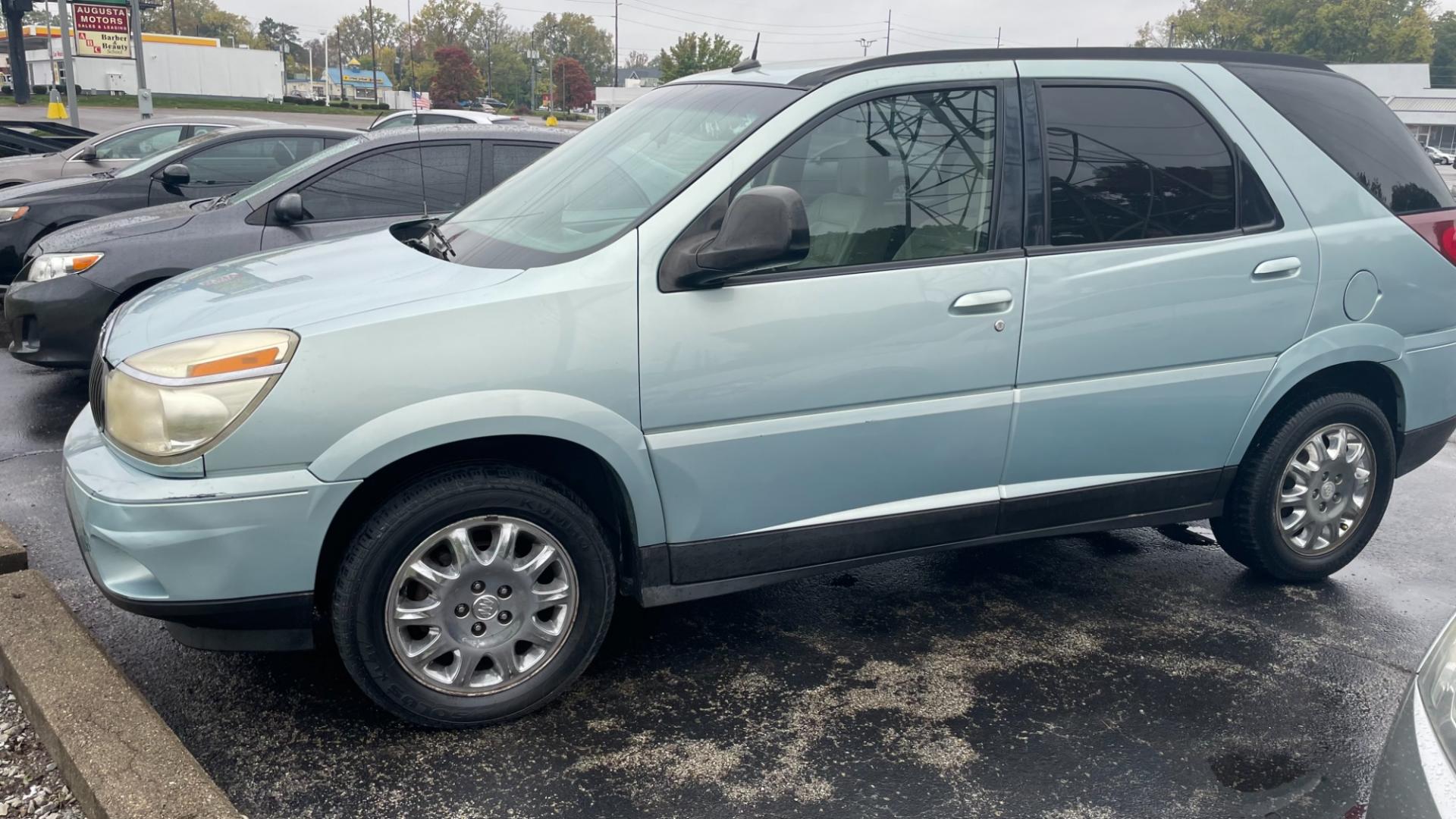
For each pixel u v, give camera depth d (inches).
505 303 112.1
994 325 130.9
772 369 121.7
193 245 237.8
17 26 1934.1
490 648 119.8
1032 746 121.6
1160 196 141.3
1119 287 136.8
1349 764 119.9
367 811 106.3
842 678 135.9
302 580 109.8
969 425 132.8
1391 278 155.3
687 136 132.5
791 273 122.5
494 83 4955.7
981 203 132.0
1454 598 166.7
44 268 234.5
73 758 101.0
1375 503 166.6
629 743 119.8
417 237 153.2
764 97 130.9
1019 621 154.1
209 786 98.2
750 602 158.1
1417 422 165.6
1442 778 72.0
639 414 117.6
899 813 109.0
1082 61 140.4
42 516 181.0
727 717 126.0
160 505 104.0
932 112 131.2
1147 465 147.1
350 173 246.4
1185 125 144.3
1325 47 3777.1
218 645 113.1
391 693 116.0
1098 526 147.3
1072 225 135.9
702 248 118.1
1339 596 166.1
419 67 4394.7
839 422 126.3
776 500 127.0
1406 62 3683.6
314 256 140.4
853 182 126.5
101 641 138.4
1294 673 140.7
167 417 104.9
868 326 124.8
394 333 108.6
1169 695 133.8
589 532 121.1
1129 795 113.0
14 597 131.1
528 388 112.3
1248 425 151.4
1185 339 142.3
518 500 116.3
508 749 117.8
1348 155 155.3
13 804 101.8
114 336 121.9
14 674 116.8
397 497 112.6
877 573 170.4
